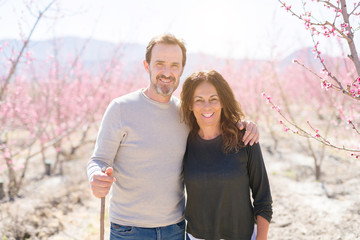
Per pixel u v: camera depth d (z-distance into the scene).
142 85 10.36
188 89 1.85
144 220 1.80
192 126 1.93
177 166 1.88
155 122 1.83
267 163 7.09
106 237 3.87
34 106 7.42
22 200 5.20
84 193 5.60
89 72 9.60
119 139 1.80
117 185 1.86
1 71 5.06
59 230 4.11
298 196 4.94
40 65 7.42
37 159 8.10
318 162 6.79
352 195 4.80
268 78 8.81
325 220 4.00
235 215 1.75
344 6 1.97
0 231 3.86
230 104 1.83
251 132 1.76
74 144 9.69
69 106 8.16
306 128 8.62
